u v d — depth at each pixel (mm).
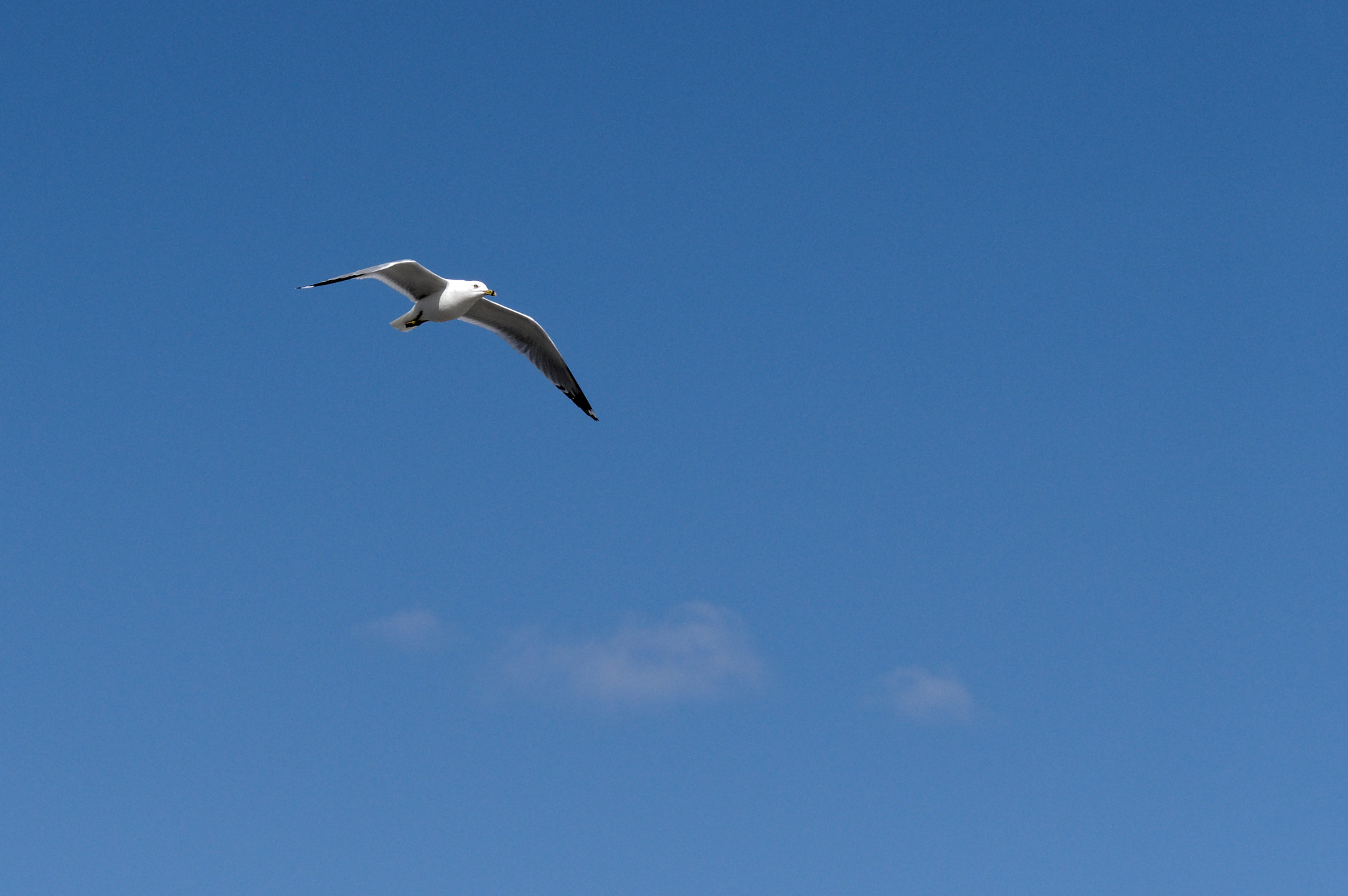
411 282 20750
